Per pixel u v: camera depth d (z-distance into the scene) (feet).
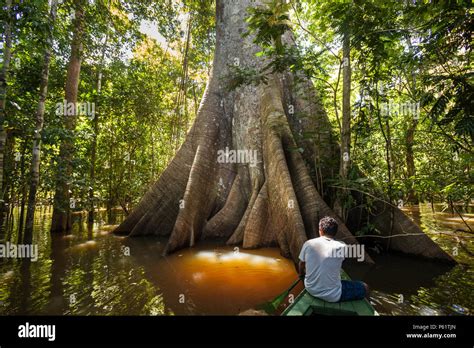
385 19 13.55
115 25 25.82
